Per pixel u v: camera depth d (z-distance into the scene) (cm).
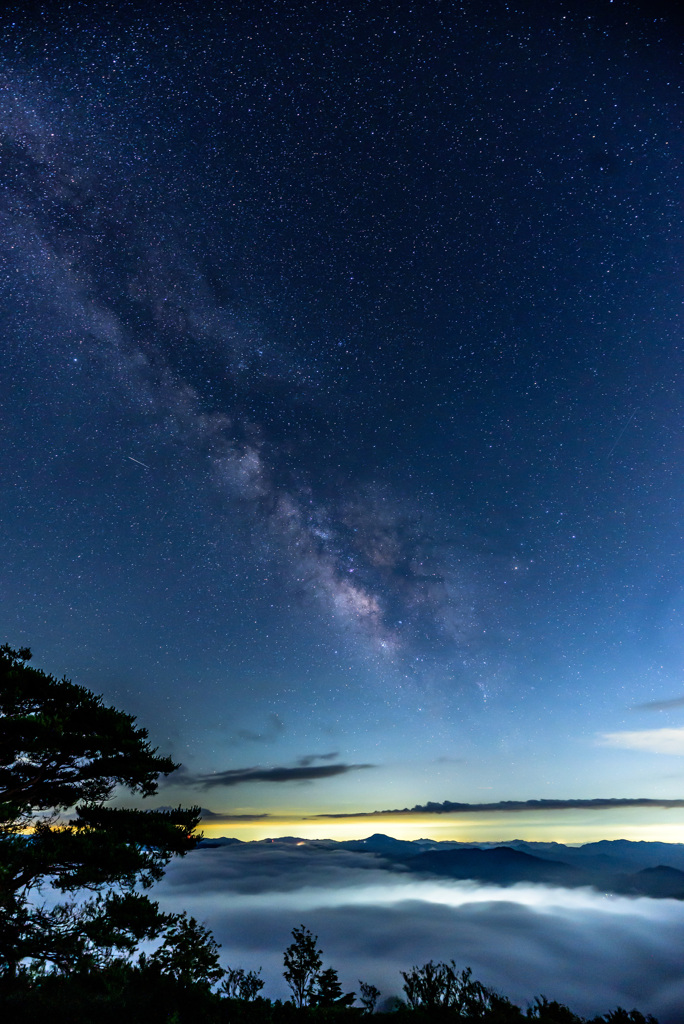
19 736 1169
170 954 1086
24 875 1038
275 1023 1145
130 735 1330
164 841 1197
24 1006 911
